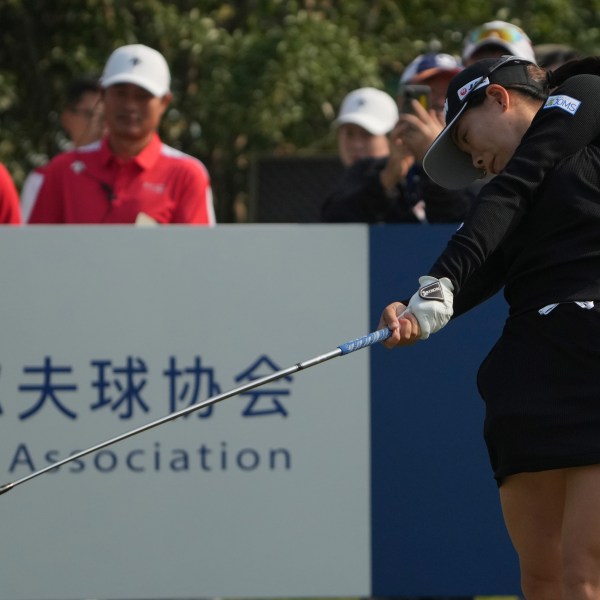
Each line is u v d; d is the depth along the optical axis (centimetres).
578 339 1127
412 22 3562
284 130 3316
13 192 1864
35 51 3406
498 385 1174
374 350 1598
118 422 1590
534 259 1157
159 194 1912
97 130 2178
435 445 1600
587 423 1122
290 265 1595
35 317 1588
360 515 1595
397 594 1596
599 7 3597
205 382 1590
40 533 1584
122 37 3297
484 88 1195
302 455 1591
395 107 2231
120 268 1591
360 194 1809
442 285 1112
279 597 1588
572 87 1158
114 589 1583
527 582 1230
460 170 1248
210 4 3422
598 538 1116
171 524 1585
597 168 1138
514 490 1202
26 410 1588
